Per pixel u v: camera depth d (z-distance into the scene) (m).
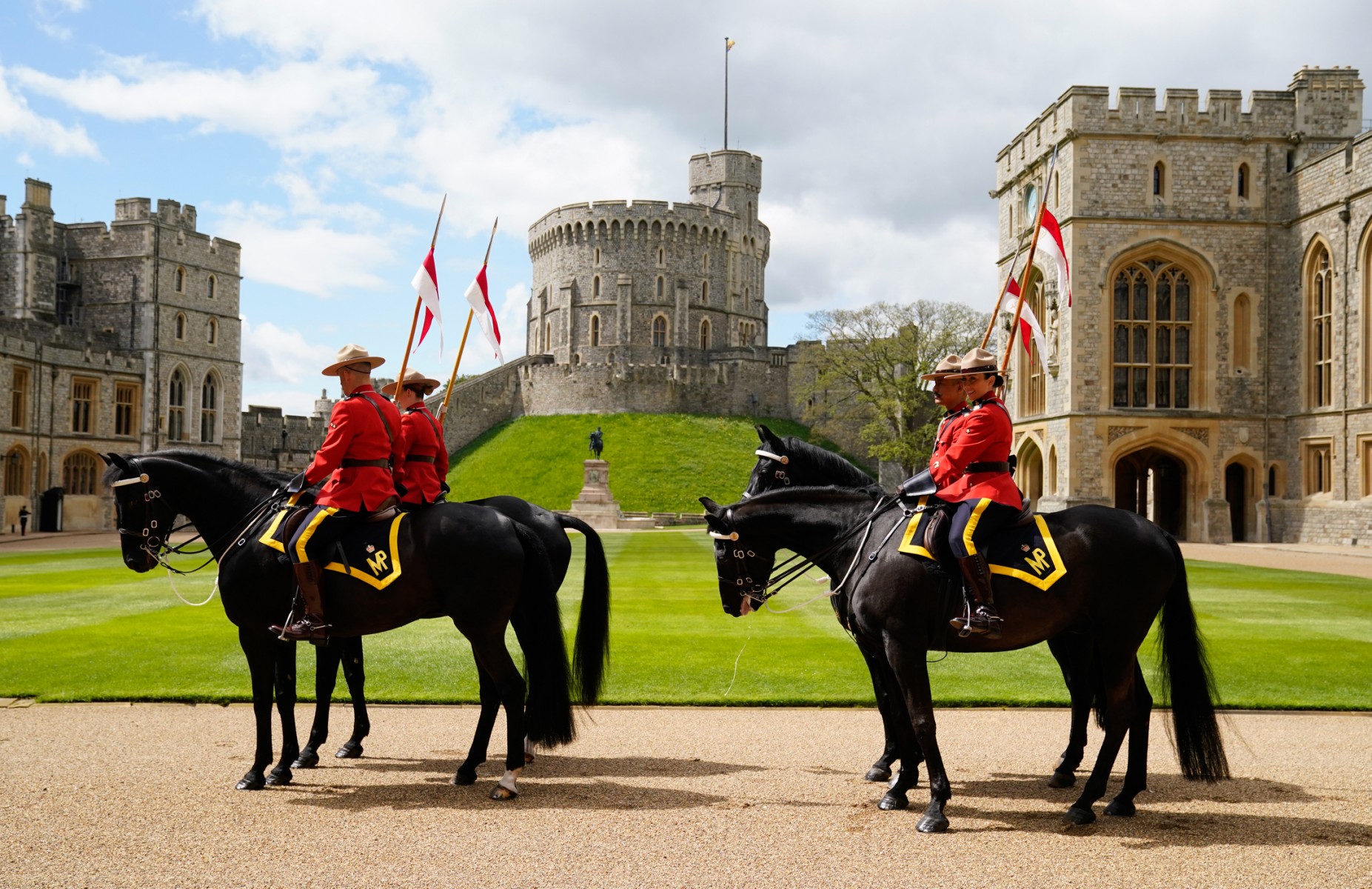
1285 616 15.43
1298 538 38.72
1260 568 25.31
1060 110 40.66
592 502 54.97
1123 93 39.56
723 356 92.62
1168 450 40.16
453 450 85.19
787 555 22.36
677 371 86.75
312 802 6.44
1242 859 5.47
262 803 6.39
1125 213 39.66
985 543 6.39
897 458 70.38
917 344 70.31
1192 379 40.34
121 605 16.11
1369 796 6.71
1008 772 7.36
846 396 78.06
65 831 5.77
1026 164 44.22
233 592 6.99
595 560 7.45
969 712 9.33
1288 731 8.54
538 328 105.25
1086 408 39.53
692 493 68.69
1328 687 10.16
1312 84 40.00
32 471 49.75
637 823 6.00
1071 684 7.12
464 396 87.12
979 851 5.57
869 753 7.80
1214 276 39.91
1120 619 6.37
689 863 5.32
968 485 6.49
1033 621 6.38
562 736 6.81
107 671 10.59
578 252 100.31
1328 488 38.09
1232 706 9.38
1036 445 43.12
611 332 98.69
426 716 9.11
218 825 5.93
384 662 11.52
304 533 6.73
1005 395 46.66
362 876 5.11
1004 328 46.78
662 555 29.45
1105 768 6.18
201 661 11.17
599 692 7.36
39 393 50.28
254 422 69.88
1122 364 40.16
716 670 11.08
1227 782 7.06
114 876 5.07
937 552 6.38
